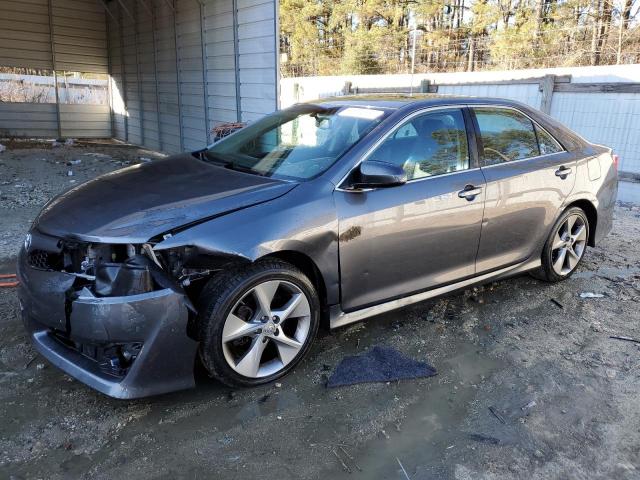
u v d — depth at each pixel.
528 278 4.88
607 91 8.49
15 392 2.95
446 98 3.90
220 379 2.89
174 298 2.63
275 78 9.35
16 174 9.92
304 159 3.42
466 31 24.61
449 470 2.47
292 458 2.52
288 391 3.04
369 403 2.95
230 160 3.77
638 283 4.80
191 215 2.81
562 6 21.02
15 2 15.54
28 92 16.45
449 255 3.69
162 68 13.75
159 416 2.79
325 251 3.08
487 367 3.35
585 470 2.50
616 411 2.94
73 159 12.44
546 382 3.20
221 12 10.56
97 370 2.72
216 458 2.50
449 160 3.68
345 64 26.59
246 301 2.93
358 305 3.35
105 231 2.72
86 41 16.92
